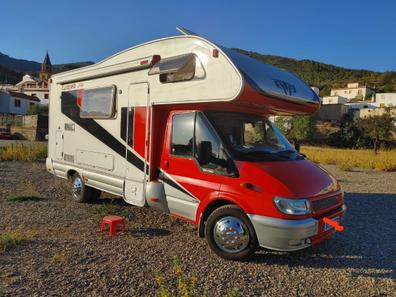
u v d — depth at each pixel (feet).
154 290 12.77
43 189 29.94
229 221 15.83
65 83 26.45
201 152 16.08
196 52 16.98
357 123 167.02
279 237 14.43
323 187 16.05
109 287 12.91
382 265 15.87
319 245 18.17
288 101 17.92
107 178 22.22
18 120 121.19
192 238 18.52
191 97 16.99
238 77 15.15
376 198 31.53
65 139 26.43
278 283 13.84
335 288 13.58
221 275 14.29
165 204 18.63
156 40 19.15
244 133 17.84
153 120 18.97
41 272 13.91
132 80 20.38
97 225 20.33
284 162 16.79
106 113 21.98
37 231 18.79
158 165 19.03
